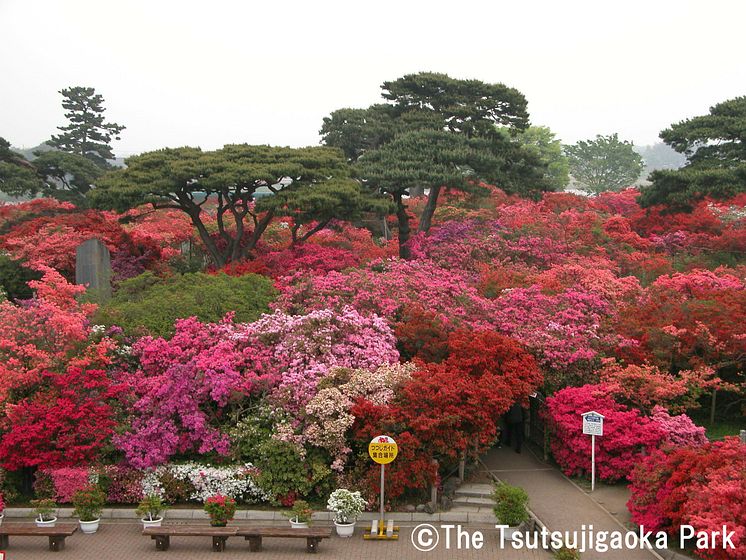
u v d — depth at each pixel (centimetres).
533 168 4138
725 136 4041
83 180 5688
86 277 3036
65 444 2012
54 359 2194
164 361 2270
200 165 3359
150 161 3494
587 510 1991
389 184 3616
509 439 2511
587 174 9544
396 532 1898
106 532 1917
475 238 3541
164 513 1989
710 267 3559
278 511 2011
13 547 1822
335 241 3800
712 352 2438
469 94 4228
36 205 4428
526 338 2484
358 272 2875
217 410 2222
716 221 3881
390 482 1980
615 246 3691
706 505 1593
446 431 2000
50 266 3309
